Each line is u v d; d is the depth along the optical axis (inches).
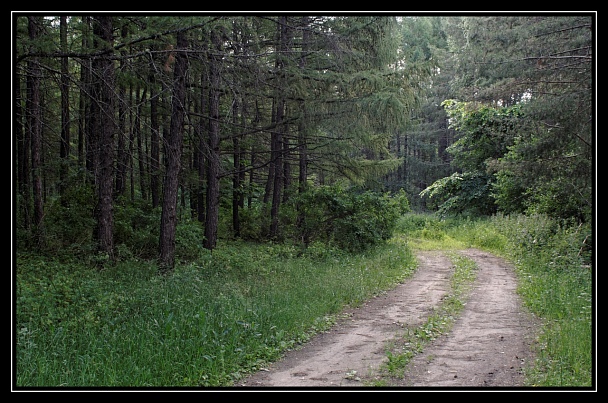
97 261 439.8
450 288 483.2
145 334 264.8
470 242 919.7
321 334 328.2
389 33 512.4
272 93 494.3
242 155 840.3
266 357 272.5
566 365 243.9
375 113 446.3
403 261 641.0
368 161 705.6
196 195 800.9
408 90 481.1
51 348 244.7
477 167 1115.3
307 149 665.0
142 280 392.8
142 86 490.9
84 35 361.7
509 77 478.0
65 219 534.9
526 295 424.8
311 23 548.1
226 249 610.5
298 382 236.8
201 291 351.6
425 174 1793.8
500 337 308.8
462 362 263.1
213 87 456.1
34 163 523.5
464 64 502.9
